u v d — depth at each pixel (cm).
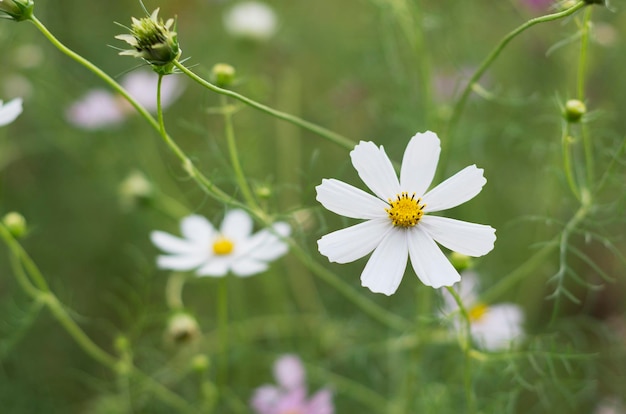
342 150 102
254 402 75
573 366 81
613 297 88
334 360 81
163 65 55
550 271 86
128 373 72
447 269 55
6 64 98
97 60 106
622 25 88
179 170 95
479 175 56
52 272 94
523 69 98
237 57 102
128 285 92
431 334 74
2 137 96
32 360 86
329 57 109
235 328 80
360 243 56
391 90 92
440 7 91
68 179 102
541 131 93
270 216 65
